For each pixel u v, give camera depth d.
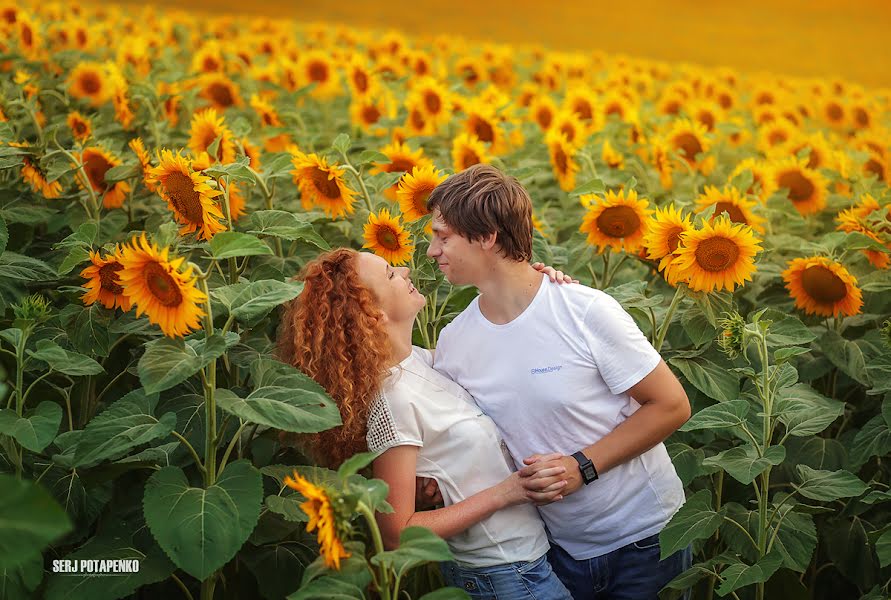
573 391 2.65
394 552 2.06
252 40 9.41
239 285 2.47
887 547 2.54
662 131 6.53
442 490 2.64
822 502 3.43
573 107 6.39
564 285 2.70
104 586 2.38
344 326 2.61
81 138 4.55
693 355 3.23
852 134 8.48
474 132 5.38
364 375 2.58
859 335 3.99
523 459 2.76
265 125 5.47
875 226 3.74
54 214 3.79
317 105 7.10
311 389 2.38
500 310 2.73
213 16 23.84
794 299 3.86
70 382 3.25
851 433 3.58
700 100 8.31
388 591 2.13
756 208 4.22
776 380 2.75
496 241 2.65
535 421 2.70
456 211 2.64
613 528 2.74
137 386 3.54
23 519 1.61
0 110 4.36
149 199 4.12
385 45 9.27
